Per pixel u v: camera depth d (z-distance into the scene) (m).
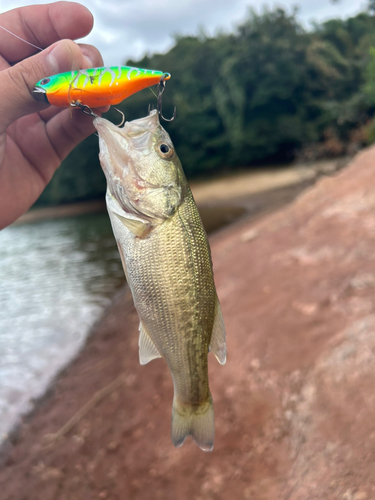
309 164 3.53
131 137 0.26
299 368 0.53
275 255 1.03
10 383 0.87
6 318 1.30
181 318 0.25
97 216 3.89
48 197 5.34
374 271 0.68
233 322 0.73
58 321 1.22
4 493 0.55
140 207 0.25
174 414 0.27
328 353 0.52
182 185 0.26
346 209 1.12
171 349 0.26
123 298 1.30
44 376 0.89
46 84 0.22
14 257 2.45
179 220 0.26
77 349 1.00
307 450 0.42
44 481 0.55
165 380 0.65
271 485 0.41
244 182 3.57
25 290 1.62
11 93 0.22
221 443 0.48
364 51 4.49
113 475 0.51
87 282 1.60
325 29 4.80
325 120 3.71
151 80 0.22
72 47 0.22
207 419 0.27
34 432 0.68
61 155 0.33
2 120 0.23
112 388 0.72
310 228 1.11
